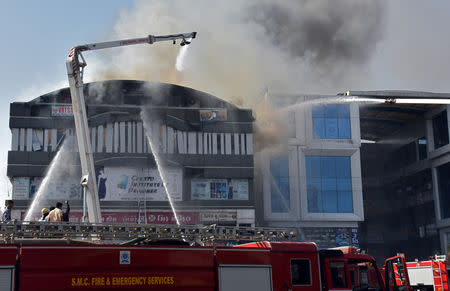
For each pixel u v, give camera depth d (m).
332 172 63.75
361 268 14.39
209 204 55.75
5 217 16.22
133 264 10.98
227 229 12.66
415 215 75.94
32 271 10.18
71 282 10.39
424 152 73.88
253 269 12.13
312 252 12.77
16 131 53.62
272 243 12.52
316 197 62.81
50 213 14.38
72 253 10.52
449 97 65.94
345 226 62.78
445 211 68.69
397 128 79.25
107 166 54.06
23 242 11.15
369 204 80.88
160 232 12.23
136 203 53.91
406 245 78.19
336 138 64.25
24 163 53.03
